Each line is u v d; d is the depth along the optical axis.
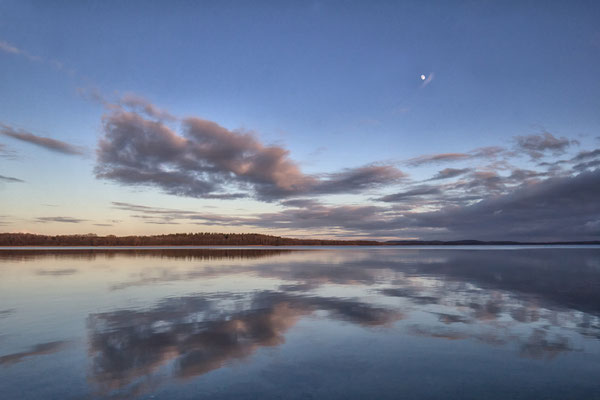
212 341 6.11
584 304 9.25
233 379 4.54
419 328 6.91
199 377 4.59
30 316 8.02
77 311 8.56
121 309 8.77
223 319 7.70
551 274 16.81
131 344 5.95
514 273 17.27
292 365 5.01
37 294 11.06
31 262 25.27
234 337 6.34
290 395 4.09
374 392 4.16
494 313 8.22
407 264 23.53
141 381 4.47
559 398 4.02
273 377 4.60
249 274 16.95
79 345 5.90
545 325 7.12
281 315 8.07
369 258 31.33
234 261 26.77
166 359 5.24
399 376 4.62
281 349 5.69
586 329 6.83
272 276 16.05
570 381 4.46
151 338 6.29
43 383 4.40
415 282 13.80
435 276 15.97
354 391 4.20
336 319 7.66
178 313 8.30
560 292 11.23
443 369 4.85
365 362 5.12
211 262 25.56
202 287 12.53
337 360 5.20
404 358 5.28
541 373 4.71
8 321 7.54
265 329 6.88
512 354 5.43
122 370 4.82
